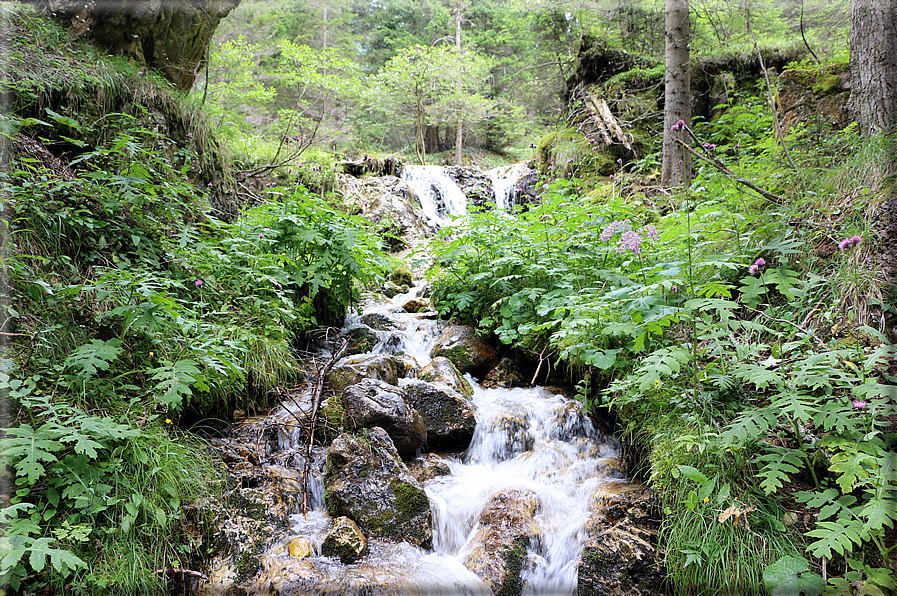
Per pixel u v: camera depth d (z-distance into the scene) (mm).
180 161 5141
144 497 2270
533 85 14719
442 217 10250
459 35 19875
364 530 2656
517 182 10133
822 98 5238
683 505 2344
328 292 4977
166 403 2465
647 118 8180
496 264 4578
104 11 5035
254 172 6934
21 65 3832
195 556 2350
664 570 2270
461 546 2711
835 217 3158
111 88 4531
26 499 2027
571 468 3088
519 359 4375
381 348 4754
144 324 2625
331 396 3545
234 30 15922
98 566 2023
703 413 2555
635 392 2938
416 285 7285
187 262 3750
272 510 2664
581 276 4035
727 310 2658
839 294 2760
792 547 2033
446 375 3934
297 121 8945
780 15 9992
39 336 2498
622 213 4207
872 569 1842
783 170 3861
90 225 3102
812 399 2146
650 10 9727
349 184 9344
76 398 2416
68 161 3869
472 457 3453
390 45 22141
